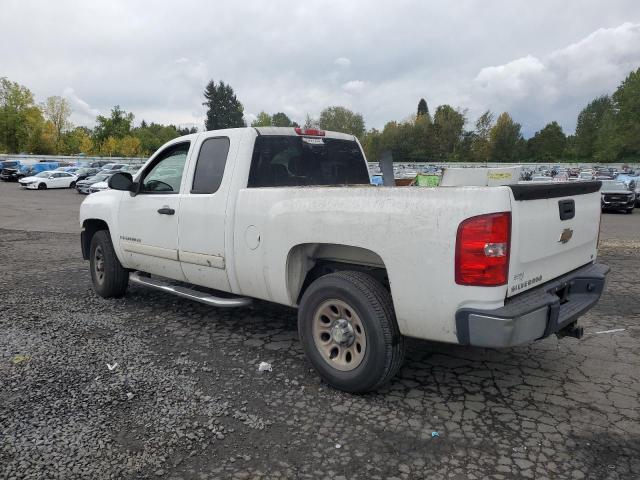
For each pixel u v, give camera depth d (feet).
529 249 10.71
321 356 12.59
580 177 135.54
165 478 8.95
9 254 32.40
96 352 14.74
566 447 9.96
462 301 10.21
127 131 283.38
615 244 37.78
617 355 14.75
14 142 251.19
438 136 293.84
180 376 13.12
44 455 9.58
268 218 13.44
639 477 9.01
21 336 16.07
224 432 10.44
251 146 14.89
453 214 10.19
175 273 17.11
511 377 13.25
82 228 21.76
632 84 269.44
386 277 12.75
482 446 10.00
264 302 19.90
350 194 11.87
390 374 11.69
